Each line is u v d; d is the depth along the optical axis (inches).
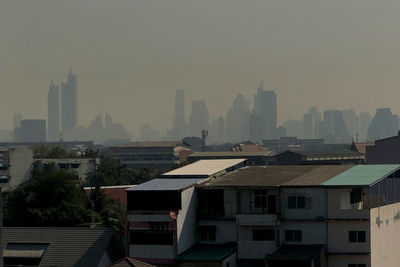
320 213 3196.4
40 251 3331.7
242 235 3297.2
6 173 7593.5
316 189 3198.8
